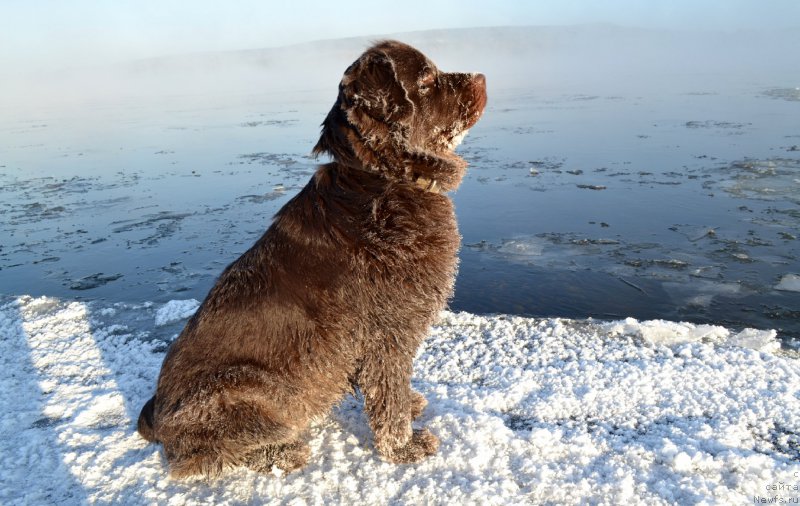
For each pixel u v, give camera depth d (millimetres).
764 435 1690
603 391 1891
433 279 1583
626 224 4848
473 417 1772
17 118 18859
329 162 1666
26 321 2611
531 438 1675
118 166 9078
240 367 1534
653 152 7512
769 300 3293
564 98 14992
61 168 9156
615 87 17516
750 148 7320
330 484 1590
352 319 1567
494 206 5570
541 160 7504
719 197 5438
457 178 1652
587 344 2186
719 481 1540
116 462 1696
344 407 1876
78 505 1564
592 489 1530
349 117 1538
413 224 1564
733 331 2299
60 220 6207
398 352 1594
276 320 1553
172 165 8922
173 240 5340
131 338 2396
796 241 4238
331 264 1559
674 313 3197
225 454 1556
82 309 2695
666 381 1918
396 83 1562
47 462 1698
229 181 7605
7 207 6848
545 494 1525
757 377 1918
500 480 1564
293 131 11953
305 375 1569
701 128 8953
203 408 1528
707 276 3693
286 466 1628
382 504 1530
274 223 1646
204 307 1613
